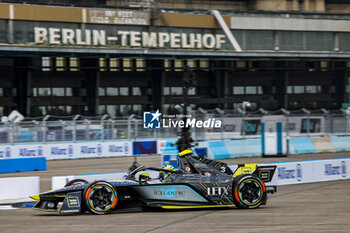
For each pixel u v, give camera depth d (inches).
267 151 3063.5
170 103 5954.7
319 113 4052.7
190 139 2495.1
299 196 1396.4
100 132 3484.3
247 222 920.3
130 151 3353.8
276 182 1663.4
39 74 5359.3
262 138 3075.8
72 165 2719.0
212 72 6127.0
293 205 1195.3
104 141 3496.6
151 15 5162.4
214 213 1050.7
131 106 5816.9
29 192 1462.8
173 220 959.6
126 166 2583.7
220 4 6515.8
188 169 1139.9
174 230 847.1
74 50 4837.6
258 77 6289.4
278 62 6338.6
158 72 5821.9
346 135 3713.1
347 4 7180.1
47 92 5423.2
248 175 1118.4
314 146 3420.3
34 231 866.8
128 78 5807.1
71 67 5260.8
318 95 6540.4
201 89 6112.2
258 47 5777.6
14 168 2450.8
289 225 879.7
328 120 3695.9
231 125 3604.8
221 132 3558.1
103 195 1059.3
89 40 4906.5
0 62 5132.9
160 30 5226.4
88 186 1042.1
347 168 1872.5
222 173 1153.4
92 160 3056.1
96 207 1047.0
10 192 1430.9
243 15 5669.3
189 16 5339.6
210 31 5506.9
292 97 6422.2
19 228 906.7
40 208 1101.1
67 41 4817.9
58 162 2952.8
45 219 1019.9
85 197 1035.3
